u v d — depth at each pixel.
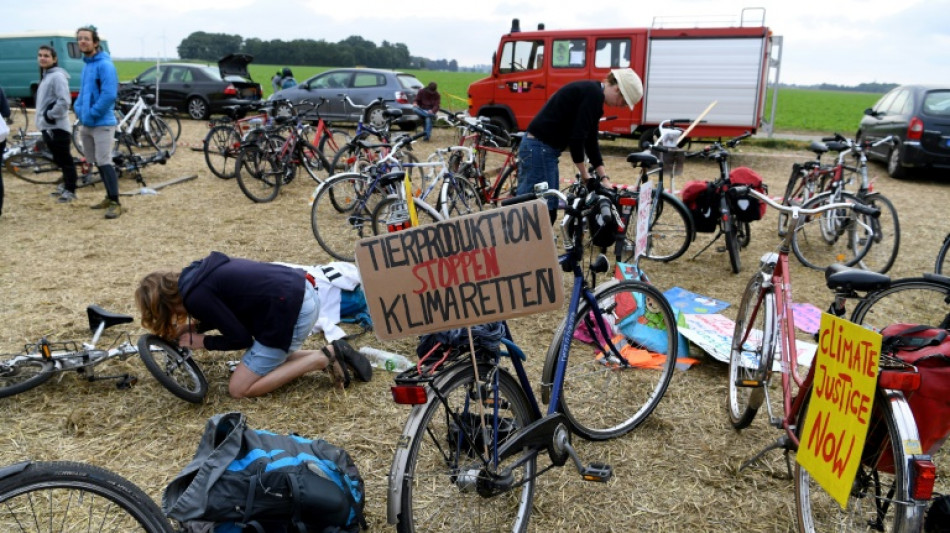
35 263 5.84
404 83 16.03
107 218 7.39
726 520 2.78
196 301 3.31
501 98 14.48
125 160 9.10
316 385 3.81
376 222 5.79
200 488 2.28
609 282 3.24
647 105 13.50
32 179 9.16
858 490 2.26
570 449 2.66
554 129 5.09
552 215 5.20
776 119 33.03
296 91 16.31
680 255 6.02
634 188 6.08
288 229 7.12
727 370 4.07
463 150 7.52
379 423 3.45
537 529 2.71
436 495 2.77
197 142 13.55
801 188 7.00
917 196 9.63
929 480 1.87
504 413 2.66
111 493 1.90
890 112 11.66
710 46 12.89
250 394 3.58
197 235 6.84
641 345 4.12
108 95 7.17
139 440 3.26
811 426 2.31
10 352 4.13
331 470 2.46
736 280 5.69
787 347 2.97
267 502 2.29
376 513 2.78
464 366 2.37
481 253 2.13
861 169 6.38
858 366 2.06
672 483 3.01
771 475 3.06
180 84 17.05
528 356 4.25
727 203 5.72
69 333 4.43
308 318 3.54
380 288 2.19
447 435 2.60
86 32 7.11
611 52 13.55
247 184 8.83
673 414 3.57
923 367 2.04
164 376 3.43
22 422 3.37
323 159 9.16
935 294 5.07
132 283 5.39
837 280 2.64
